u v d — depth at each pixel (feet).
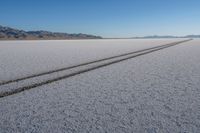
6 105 20.47
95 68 43.04
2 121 16.76
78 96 23.26
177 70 40.45
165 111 18.42
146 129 15.06
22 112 18.63
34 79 31.81
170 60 56.95
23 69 41.29
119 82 30.07
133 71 39.37
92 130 15.01
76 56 67.87
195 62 52.29
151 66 45.88
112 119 16.87
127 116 17.44
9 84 28.60
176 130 14.85
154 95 23.34
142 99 21.94
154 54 75.15
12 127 15.67
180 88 26.27
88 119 16.94
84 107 19.72
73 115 17.83
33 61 54.75
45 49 107.65
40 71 38.88
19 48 117.50
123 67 44.42
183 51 89.20
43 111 18.83
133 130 14.93
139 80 31.40
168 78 32.73
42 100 21.94
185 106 19.61
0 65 47.11
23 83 29.19
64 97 22.94
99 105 20.21
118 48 112.47
